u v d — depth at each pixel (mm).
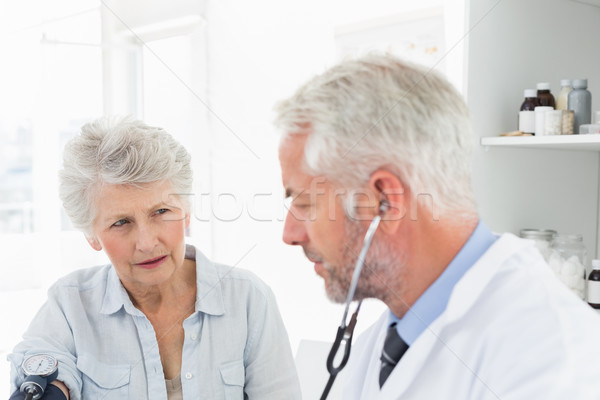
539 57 933
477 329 496
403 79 514
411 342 537
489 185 901
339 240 537
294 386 654
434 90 514
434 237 519
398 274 528
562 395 452
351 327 564
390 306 546
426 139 511
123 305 722
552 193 1007
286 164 546
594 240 1107
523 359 471
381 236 528
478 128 862
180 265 686
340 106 516
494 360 483
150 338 716
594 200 1100
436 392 501
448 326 507
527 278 494
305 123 528
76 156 654
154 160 651
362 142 513
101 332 731
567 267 944
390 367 551
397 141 509
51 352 727
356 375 600
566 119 872
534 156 965
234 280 668
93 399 732
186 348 701
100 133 653
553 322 474
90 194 658
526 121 885
